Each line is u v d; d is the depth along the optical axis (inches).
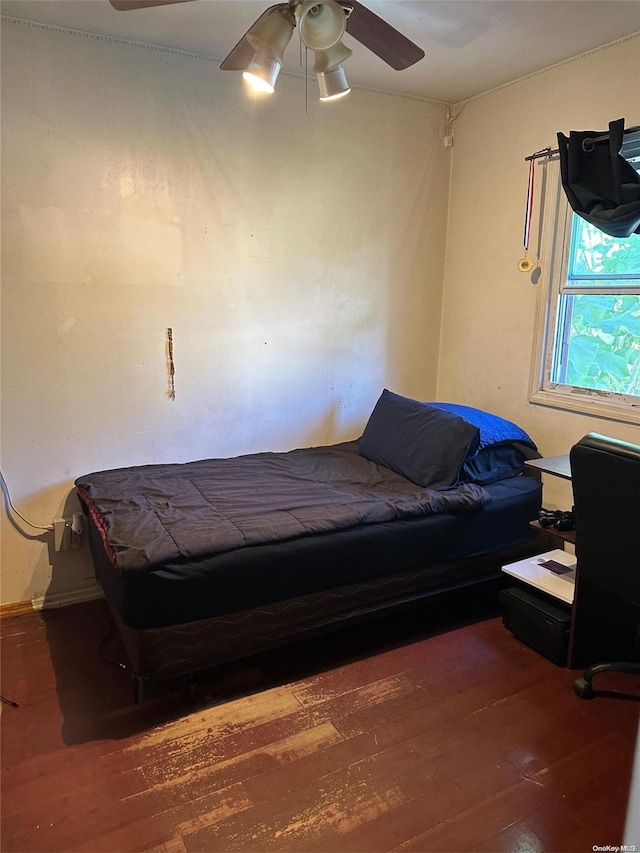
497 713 77.8
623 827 60.9
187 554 73.5
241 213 110.8
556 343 113.2
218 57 103.4
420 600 95.0
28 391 98.6
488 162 122.3
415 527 91.4
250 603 79.0
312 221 118.4
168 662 74.5
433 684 83.7
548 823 61.4
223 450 117.6
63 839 59.2
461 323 133.6
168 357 108.8
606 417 103.5
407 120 124.8
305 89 112.9
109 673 85.7
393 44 73.2
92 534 91.8
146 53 98.3
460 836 59.8
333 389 128.0
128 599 71.2
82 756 69.8
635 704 79.9
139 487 95.7
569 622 86.6
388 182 125.4
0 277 93.7
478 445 102.7
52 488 103.1
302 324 121.4
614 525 72.9
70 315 99.6
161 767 68.3
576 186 93.4
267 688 82.5
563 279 110.0
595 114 100.7
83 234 98.4
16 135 91.5
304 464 112.1
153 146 101.4
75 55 93.4
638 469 66.6
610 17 88.3
